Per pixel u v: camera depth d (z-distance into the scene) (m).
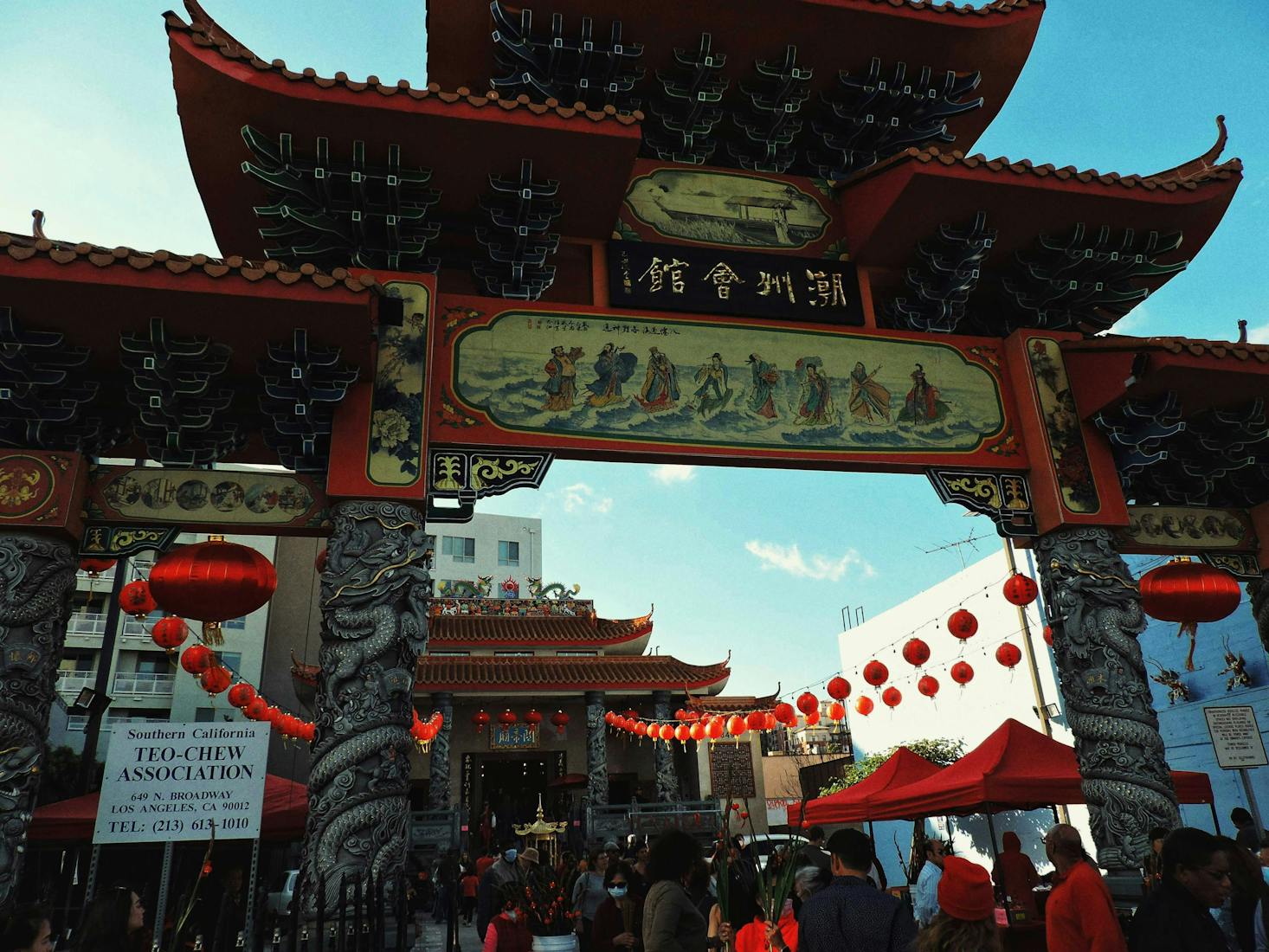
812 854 6.20
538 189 10.88
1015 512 11.79
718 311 11.87
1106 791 10.31
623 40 12.59
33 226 8.82
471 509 10.22
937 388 12.15
